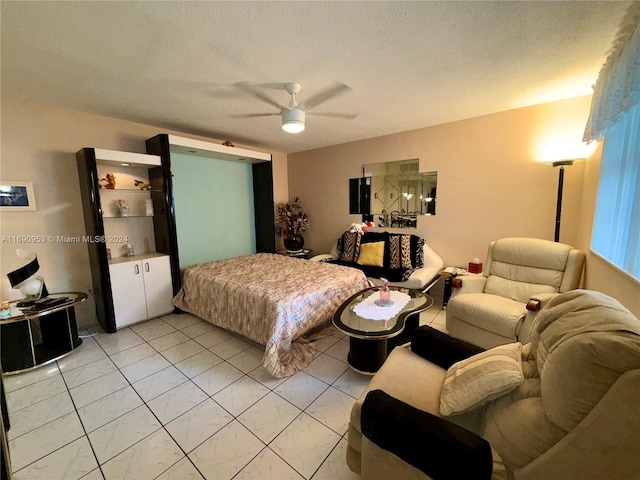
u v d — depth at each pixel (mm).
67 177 2771
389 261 3598
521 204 3018
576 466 757
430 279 3182
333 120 3199
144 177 3311
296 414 1703
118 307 2828
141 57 1807
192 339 2678
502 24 1510
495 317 2174
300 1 1315
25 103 2508
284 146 4559
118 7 1337
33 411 1733
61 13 1372
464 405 1084
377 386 1323
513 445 904
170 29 1520
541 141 2824
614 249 1767
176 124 3281
